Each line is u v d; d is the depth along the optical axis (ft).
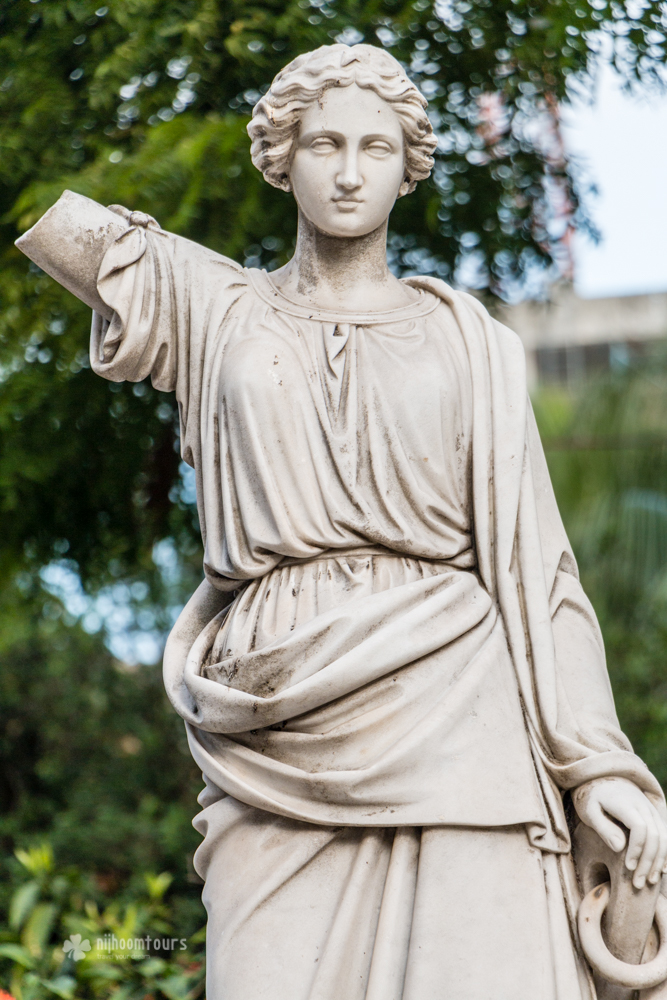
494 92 25.77
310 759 10.23
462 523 11.12
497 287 28.07
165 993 17.66
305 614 10.61
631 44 23.86
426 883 10.09
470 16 24.67
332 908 10.21
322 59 11.30
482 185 26.48
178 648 11.35
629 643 38.04
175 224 22.74
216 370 11.16
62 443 26.66
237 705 10.22
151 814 39.47
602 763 10.55
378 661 10.14
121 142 24.71
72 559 29.14
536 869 10.34
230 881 10.42
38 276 24.99
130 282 11.28
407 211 25.91
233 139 22.95
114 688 43.93
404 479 10.86
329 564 10.82
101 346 11.57
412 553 10.88
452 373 11.21
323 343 11.18
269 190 23.79
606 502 36.70
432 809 10.08
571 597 11.40
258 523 10.80
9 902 27.45
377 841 10.30
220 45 24.06
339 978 10.02
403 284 11.94
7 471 26.00
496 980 9.96
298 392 10.92
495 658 10.71
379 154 11.32
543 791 10.59
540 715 10.80
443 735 10.21
